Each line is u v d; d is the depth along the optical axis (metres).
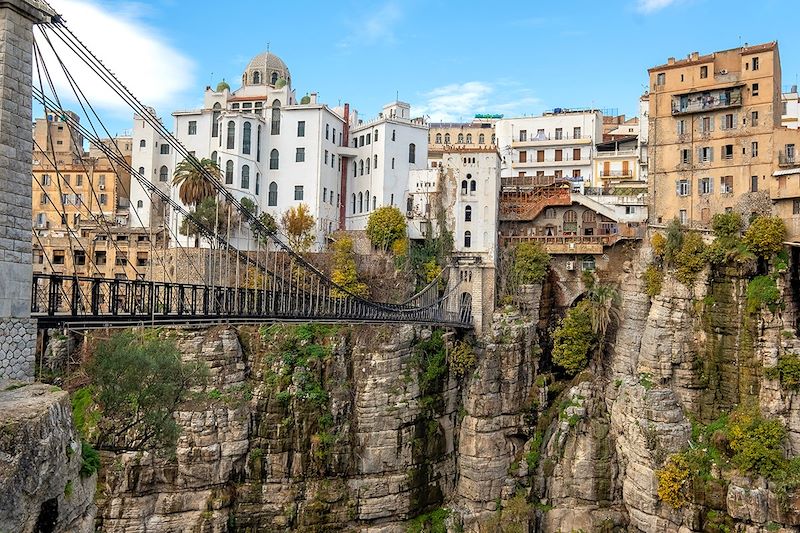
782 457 59.81
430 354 72.69
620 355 74.44
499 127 116.06
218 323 39.50
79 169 101.38
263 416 64.88
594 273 79.88
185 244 82.06
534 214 86.75
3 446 20.73
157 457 59.25
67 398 25.05
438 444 71.25
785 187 70.56
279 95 96.50
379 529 66.12
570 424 71.69
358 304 59.19
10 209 25.14
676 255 70.94
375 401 67.88
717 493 60.31
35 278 28.50
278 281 69.31
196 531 59.56
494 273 79.69
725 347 67.94
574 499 69.69
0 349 24.84
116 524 57.50
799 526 56.88
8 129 24.95
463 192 84.81
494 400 73.12
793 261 67.44
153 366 43.38
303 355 67.94
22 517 21.30
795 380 63.19
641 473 65.56
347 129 99.69
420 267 81.81
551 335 79.69
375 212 84.12
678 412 66.31
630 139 107.19
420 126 96.69
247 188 89.62
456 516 69.50
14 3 25.16
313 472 65.19
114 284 32.16
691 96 78.50
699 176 77.75
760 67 74.81
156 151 97.25
